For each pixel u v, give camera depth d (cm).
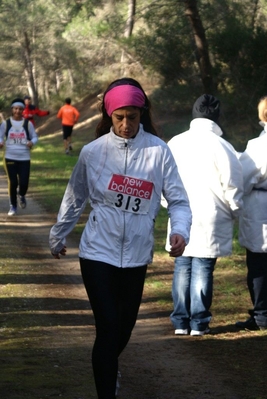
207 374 567
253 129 2219
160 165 474
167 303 812
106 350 453
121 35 2516
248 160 680
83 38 3231
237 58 2181
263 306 695
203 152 669
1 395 490
